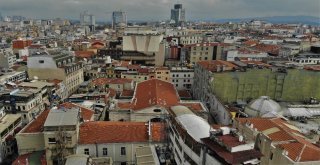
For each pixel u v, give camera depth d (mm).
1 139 75188
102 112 93812
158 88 104625
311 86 102188
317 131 69000
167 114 76375
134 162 69062
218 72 101250
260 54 176875
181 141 57062
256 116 82375
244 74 100500
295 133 63781
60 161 63656
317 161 50469
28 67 131125
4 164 75188
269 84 102062
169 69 150625
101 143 66562
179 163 59188
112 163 64625
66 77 131750
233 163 41500
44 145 67688
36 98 100438
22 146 67500
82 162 57625
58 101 110438
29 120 94000
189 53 192875
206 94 112812
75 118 66562
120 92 122875
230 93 101750
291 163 50125
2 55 176125
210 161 46500
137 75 143000
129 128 71188
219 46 185625
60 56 141000
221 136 48625
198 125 56312
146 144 68500
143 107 89312
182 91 136125
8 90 97875
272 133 62031
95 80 132000
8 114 90312
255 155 43375
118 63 170875
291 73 100875
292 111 84812
